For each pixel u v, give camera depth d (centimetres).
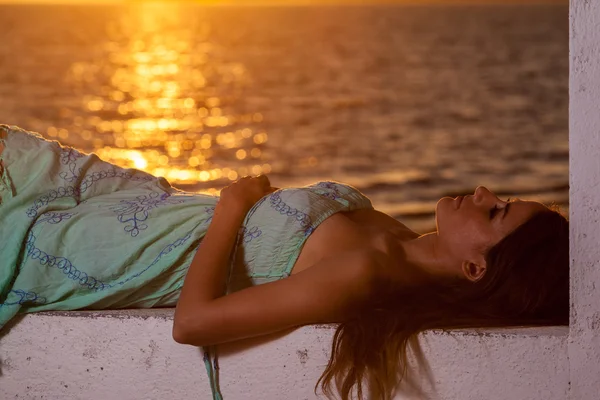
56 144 238
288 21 9400
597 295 182
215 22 9656
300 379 200
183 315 197
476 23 7350
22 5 16025
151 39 6044
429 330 193
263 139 1545
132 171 241
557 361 186
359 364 192
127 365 210
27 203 224
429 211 936
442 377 192
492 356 189
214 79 2912
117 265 218
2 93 2316
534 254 208
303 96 2297
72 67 3312
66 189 228
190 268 207
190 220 223
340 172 1205
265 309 195
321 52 4012
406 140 1488
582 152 180
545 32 5503
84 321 210
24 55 3856
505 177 1134
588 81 177
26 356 214
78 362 212
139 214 223
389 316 196
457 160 1274
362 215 232
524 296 207
